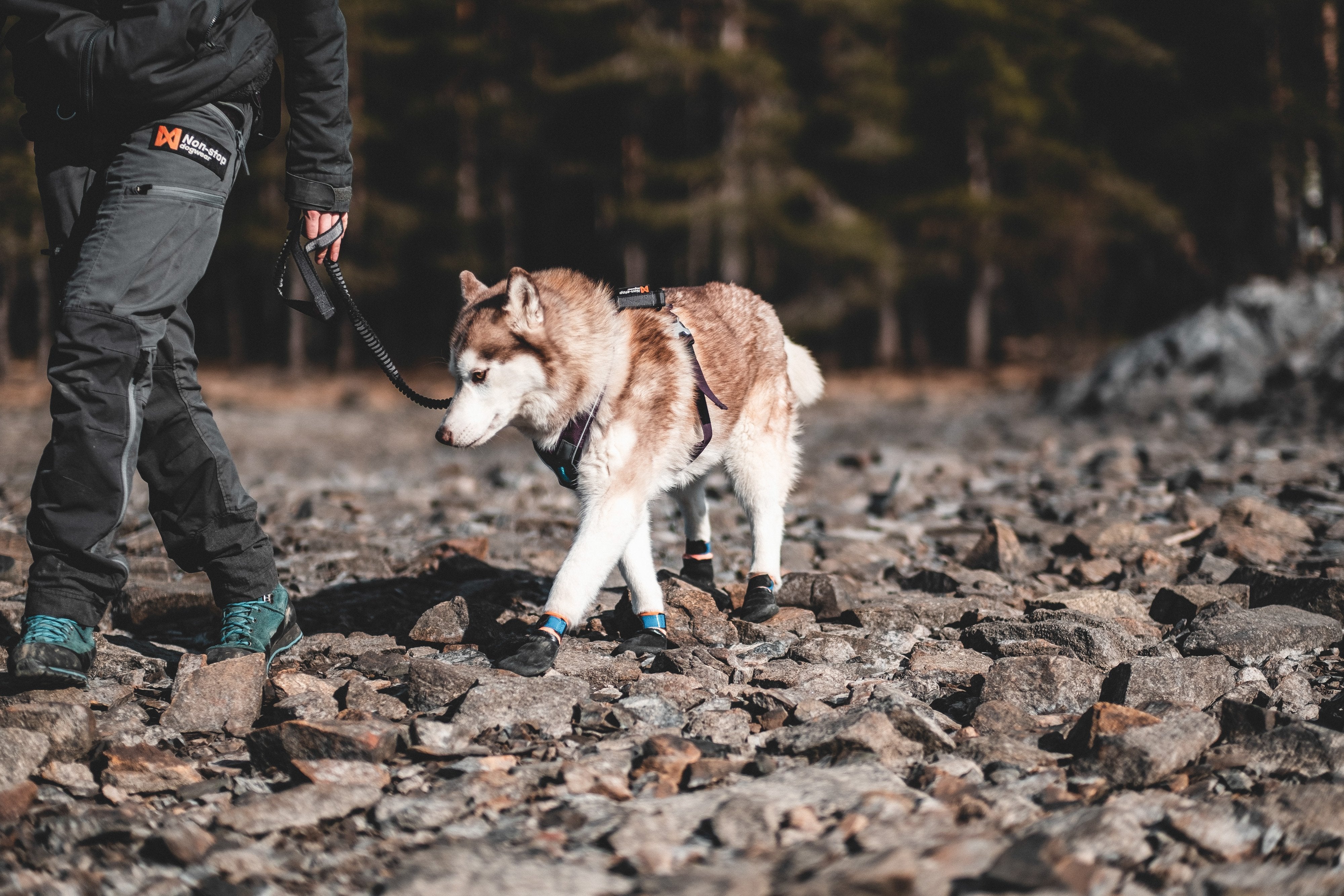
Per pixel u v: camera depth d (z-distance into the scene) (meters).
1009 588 4.51
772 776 2.51
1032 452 10.15
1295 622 3.57
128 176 2.81
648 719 2.94
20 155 18.56
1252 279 15.16
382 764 2.69
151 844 2.22
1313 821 2.24
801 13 28.64
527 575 4.72
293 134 3.11
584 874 2.06
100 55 2.74
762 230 29.12
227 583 3.27
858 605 4.04
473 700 2.90
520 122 31.02
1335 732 2.59
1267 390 12.81
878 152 28.20
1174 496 6.65
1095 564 4.80
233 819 2.31
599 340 3.45
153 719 3.02
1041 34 28.66
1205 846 2.20
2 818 2.37
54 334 2.87
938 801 2.39
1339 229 22.98
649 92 29.14
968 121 29.70
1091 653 3.39
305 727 2.69
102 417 2.81
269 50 3.00
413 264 35.81
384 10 29.17
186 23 2.75
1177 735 2.63
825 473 8.59
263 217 29.31
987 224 29.05
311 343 35.59
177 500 3.16
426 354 34.44
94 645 2.97
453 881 2.02
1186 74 29.05
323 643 3.63
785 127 27.92
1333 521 5.68
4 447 12.26
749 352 4.05
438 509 7.04
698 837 2.26
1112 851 2.13
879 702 2.92
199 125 2.88
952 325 36.44
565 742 2.81
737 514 6.35
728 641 3.74
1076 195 28.97
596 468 3.50
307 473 10.20
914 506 6.93
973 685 3.20
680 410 3.63
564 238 38.22
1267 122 23.56
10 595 4.07
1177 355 14.27
